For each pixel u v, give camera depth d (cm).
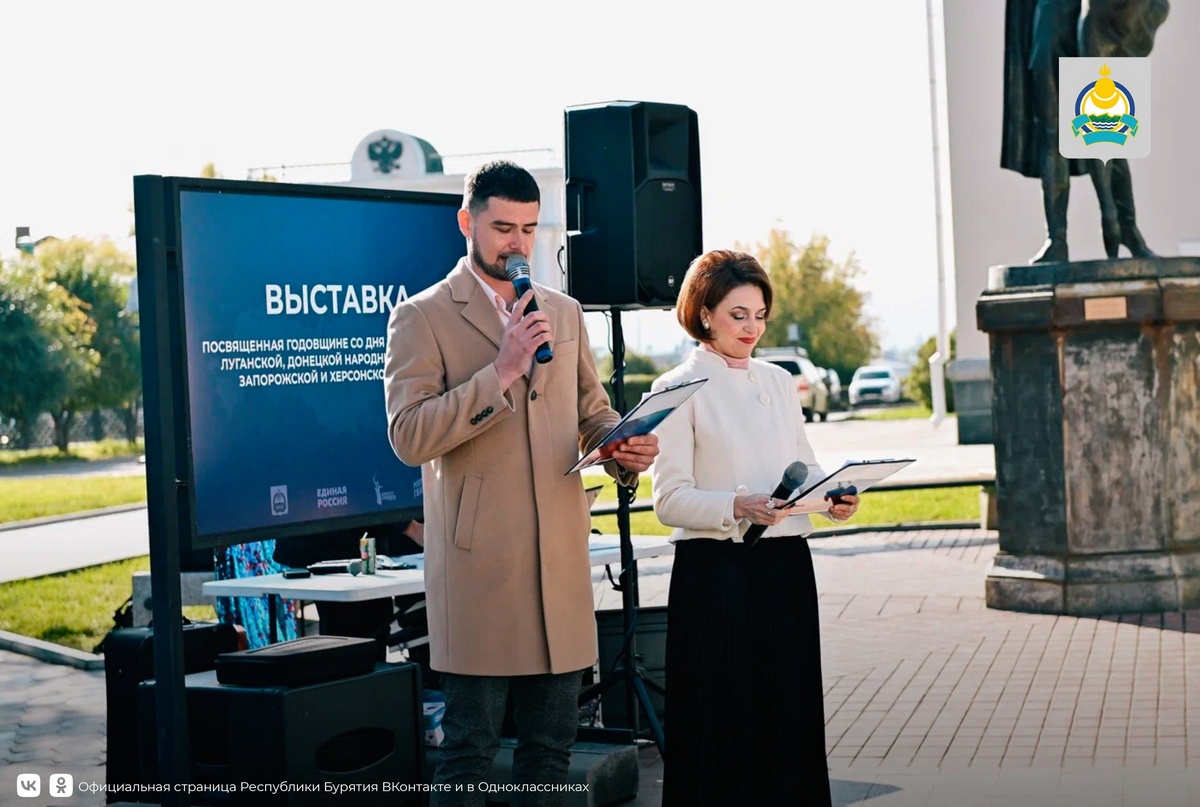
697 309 422
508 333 370
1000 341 877
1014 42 909
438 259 570
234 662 447
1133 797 500
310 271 528
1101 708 629
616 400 570
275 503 515
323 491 529
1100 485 852
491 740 387
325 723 442
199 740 451
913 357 6494
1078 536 856
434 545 389
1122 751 559
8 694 760
